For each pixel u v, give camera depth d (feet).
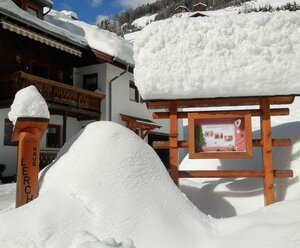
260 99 17.06
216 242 11.74
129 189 12.54
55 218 11.03
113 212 11.66
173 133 17.51
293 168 17.28
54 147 51.49
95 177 12.63
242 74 16.44
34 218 10.89
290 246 10.20
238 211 16.39
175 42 17.16
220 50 16.84
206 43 16.98
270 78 16.26
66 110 47.39
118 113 57.31
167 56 17.04
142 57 17.24
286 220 12.67
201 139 17.24
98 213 11.58
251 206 16.51
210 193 17.65
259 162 19.69
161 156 66.69
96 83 56.75
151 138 67.15
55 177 13.34
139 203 12.21
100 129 14.47
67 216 11.23
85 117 55.88
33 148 13.88
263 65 16.42
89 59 55.62
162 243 11.16
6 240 10.05
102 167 12.95
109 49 52.13
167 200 13.00
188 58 16.94
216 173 16.92
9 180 43.19
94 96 53.11
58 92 45.70
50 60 52.80
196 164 21.53
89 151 13.56
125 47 58.03
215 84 16.55
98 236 10.87
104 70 55.93
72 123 55.93
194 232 12.21
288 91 16.14
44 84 43.37
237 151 16.90
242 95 16.47
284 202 14.57
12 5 43.45
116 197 12.14
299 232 11.07
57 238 10.28
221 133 17.16
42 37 42.57
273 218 13.02
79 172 12.84
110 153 13.43
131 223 11.48
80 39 52.19
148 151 14.38
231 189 17.63
